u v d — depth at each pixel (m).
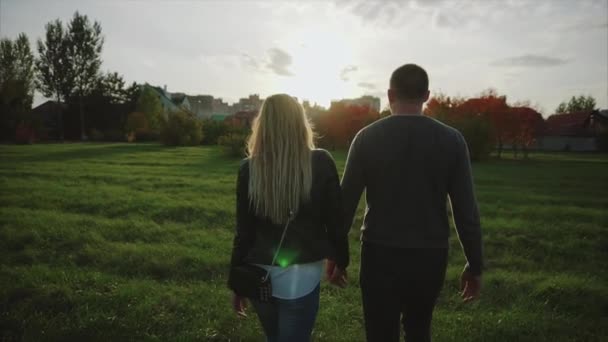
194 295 4.76
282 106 2.14
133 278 5.40
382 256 2.26
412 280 2.24
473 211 2.23
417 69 2.29
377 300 2.30
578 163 32.44
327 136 47.97
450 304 4.71
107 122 69.19
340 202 2.21
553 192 14.66
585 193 14.61
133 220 8.86
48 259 6.19
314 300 2.18
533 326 4.00
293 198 2.09
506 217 10.02
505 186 16.36
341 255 2.30
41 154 29.84
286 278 2.10
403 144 2.23
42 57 63.81
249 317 4.22
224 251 6.60
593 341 3.74
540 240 7.72
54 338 3.65
